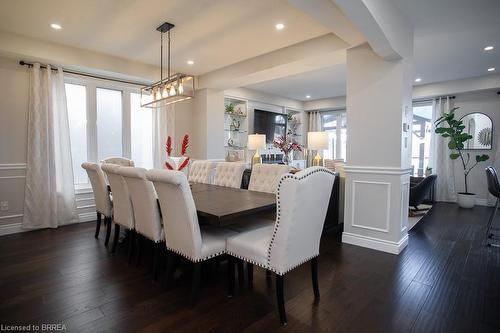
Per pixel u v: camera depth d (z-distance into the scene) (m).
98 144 4.56
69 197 4.10
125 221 2.73
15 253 2.94
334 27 2.67
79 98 4.36
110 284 2.26
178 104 5.36
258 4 2.72
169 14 2.92
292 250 1.76
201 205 2.16
